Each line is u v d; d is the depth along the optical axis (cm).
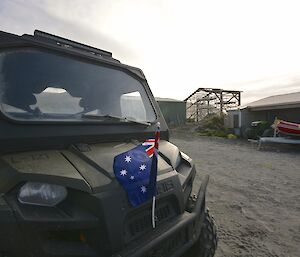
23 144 164
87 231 140
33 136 169
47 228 127
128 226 153
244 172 778
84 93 222
